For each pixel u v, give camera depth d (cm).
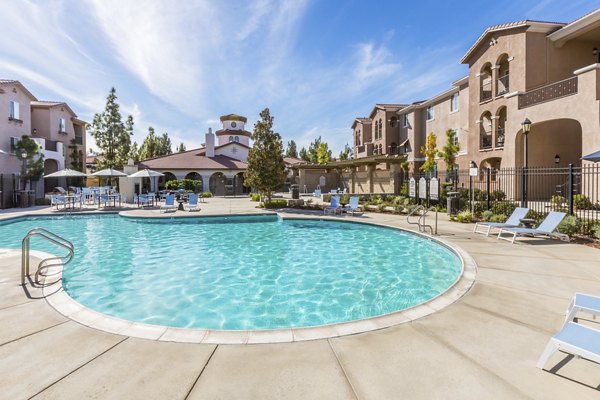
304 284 750
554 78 2028
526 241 967
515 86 2067
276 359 344
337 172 4031
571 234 991
